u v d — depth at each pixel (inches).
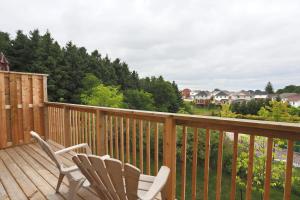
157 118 99.2
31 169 139.6
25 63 945.5
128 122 119.6
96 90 868.0
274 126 58.1
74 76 1034.7
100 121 133.7
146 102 1267.2
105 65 1334.9
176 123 88.9
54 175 129.3
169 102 1497.3
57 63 1008.2
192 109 1191.6
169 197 90.9
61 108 194.5
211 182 370.9
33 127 214.4
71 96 984.9
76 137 173.0
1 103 189.8
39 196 103.3
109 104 834.8
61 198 101.3
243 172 317.7
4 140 191.8
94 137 149.1
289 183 60.5
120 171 56.1
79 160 66.7
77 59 1109.7
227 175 336.5
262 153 269.1
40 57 946.1
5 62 260.8
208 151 80.0
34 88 214.8
